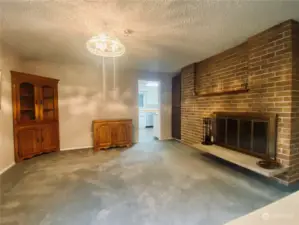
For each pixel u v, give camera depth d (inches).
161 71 200.8
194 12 76.9
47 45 115.7
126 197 79.0
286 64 85.4
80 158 137.2
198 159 133.6
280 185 89.4
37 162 127.7
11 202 75.2
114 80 184.2
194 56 142.4
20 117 130.4
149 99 348.5
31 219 64.2
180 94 197.5
